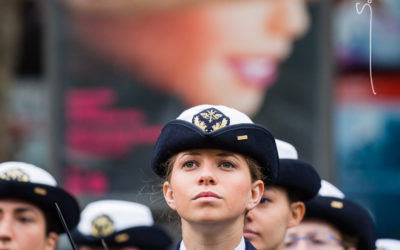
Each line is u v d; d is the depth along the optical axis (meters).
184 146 6.14
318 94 14.45
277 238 8.00
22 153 23.91
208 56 14.80
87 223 10.52
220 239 6.07
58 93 14.97
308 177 8.09
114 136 14.93
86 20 14.99
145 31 14.92
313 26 14.50
